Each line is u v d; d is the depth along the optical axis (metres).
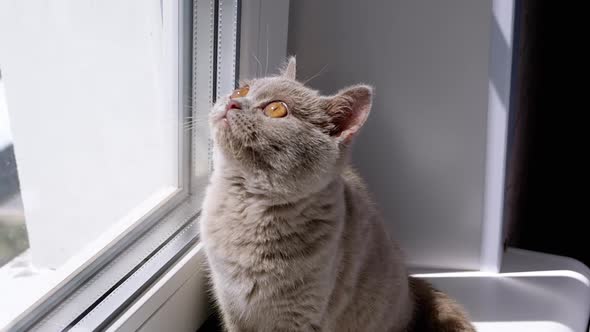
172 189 1.20
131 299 0.95
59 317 0.89
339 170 1.05
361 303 1.16
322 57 1.35
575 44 1.88
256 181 1.01
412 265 1.46
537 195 2.03
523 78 1.61
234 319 1.11
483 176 1.36
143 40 1.16
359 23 1.30
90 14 1.15
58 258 1.12
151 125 1.20
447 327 1.21
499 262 1.45
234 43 1.14
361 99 1.01
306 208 1.01
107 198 1.21
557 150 1.98
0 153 1.03
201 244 1.14
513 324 1.25
